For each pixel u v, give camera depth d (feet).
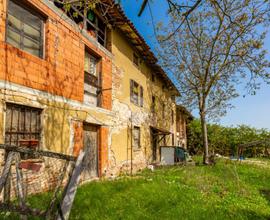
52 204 10.86
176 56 66.54
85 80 35.04
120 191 26.25
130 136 49.21
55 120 27.48
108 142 39.75
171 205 22.48
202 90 64.64
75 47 31.89
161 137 72.59
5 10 22.08
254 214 22.36
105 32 42.45
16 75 22.76
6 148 12.21
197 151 133.39
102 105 38.42
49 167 25.64
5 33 22.13
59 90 28.40
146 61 60.03
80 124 32.12
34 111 25.13
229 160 74.84
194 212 20.79
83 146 33.71
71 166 11.24
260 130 135.44
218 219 19.81
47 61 26.71
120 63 45.91
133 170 49.62
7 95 21.77
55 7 28.25
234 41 49.90
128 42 50.08
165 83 79.61
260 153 126.21
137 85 55.67
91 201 22.04
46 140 25.90
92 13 37.81
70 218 17.75
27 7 25.08
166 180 34.58
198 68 65.31
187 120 133.80
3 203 11.68
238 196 29.04
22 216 13.37
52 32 27.73
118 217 18.95
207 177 40.22
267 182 40.63
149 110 63.31
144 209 20.99
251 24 35.53
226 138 136.26
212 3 13.58
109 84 41.14
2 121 21.15
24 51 23.82
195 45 61.72
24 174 22.40
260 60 48.98
